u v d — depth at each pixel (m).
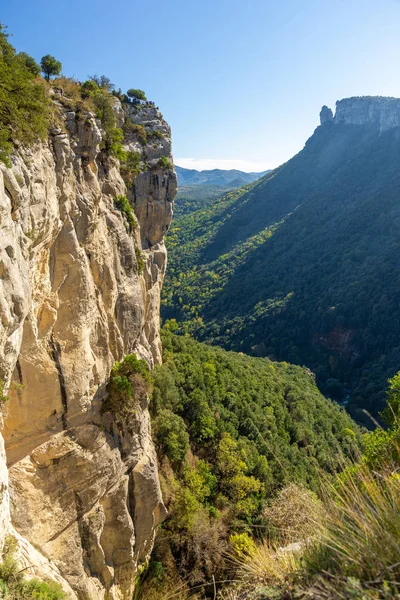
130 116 30.28
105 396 19.00
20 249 12.26
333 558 5.26
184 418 36.50
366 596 4.22
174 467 29.98
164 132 31.45
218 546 23.33
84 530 16.80
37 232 13.83
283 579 5.85
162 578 22.83
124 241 22.25
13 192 11.71
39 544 14.52
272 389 54.19
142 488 20.62
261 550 7.11
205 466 32.62
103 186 21.28
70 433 16.41
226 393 44.66
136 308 23.11
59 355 16.08
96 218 19.09
